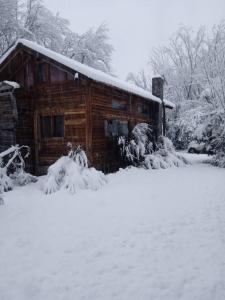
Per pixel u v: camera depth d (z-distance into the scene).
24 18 22.72
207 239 4.70
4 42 21.23
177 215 6.02
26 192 8.74
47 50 10.86
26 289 3.39
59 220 5.85
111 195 7.95
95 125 11.09
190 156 20.17
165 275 3.61
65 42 25.44
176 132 24.12
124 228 5.29
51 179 8.83
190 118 16.31
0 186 8.62
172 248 4.39
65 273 3.73
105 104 11.85
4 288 3.44
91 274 3.69
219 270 3.68
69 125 11.18
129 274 3.66
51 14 23.98
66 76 11.16
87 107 10.62
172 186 9.09
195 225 5.39
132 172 12.02
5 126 11.29
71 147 10.38
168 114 24.75
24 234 5.11
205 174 11.45
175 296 3.18
